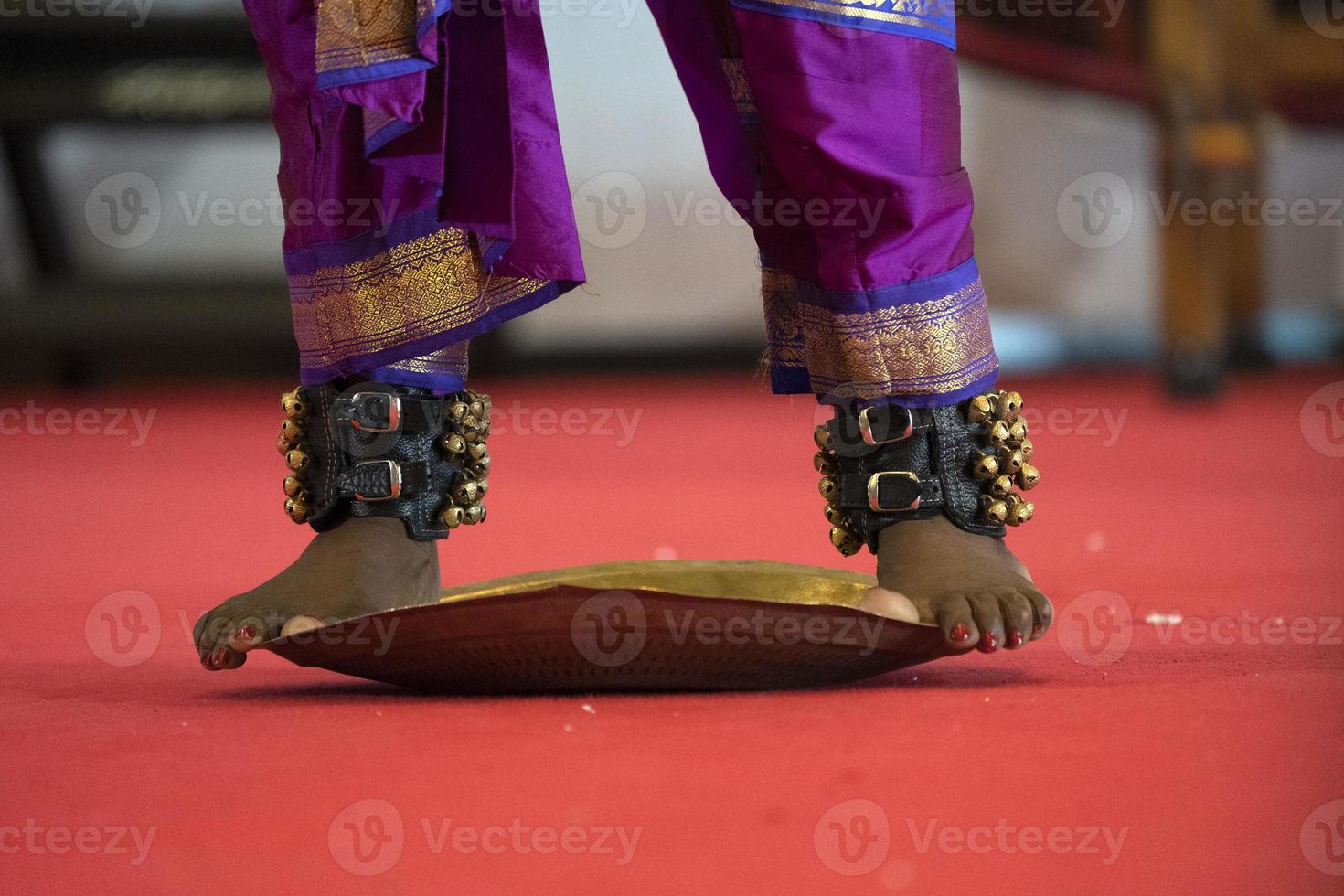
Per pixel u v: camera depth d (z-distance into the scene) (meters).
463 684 1.72
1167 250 8.59
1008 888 0.97
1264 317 12.40
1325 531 3.74
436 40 1.69
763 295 2.02
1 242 12.55
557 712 1.57
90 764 1.36
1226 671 1.81
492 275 1.83
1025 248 15.15
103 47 11.02
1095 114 14.98
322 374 1.85
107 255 12.65
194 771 1.32
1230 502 4.50
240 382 13.41
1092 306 15.22
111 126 11.10
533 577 2.05
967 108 14.91
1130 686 1.70
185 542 4.02
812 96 1.77
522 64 1.79
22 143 11.55
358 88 1.69
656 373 13.60
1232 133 8.27
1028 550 3.38
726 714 1.53
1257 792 1.19
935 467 1.83
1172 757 1.30
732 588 1.98
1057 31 9.53
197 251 12.73
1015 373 13.80
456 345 1.88
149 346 11.64
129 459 7.21
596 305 13.69
